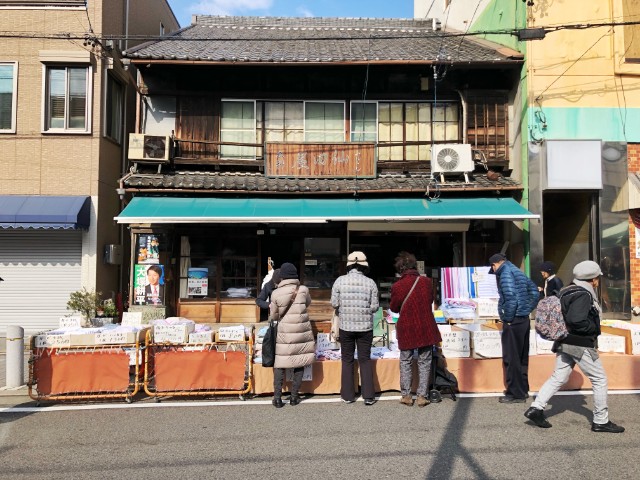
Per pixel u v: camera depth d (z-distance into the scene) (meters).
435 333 5.57
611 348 6.47
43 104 11.04
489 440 4.54
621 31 10.93
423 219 9.88
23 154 11.02
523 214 9.78
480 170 11.83
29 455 4.25
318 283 11.83
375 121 11.93
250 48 12.67
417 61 11.11
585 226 11.20
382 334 7.77
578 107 10.92
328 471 3.89
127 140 12.84
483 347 6.25
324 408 5.60
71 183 11.04
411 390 6.17
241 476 3.81
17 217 10.23
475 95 11.80
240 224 11.63
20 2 11.11
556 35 10.97
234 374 5.91
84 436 4.72
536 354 6.37
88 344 5.82
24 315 10.92
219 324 11.48
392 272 11.93
